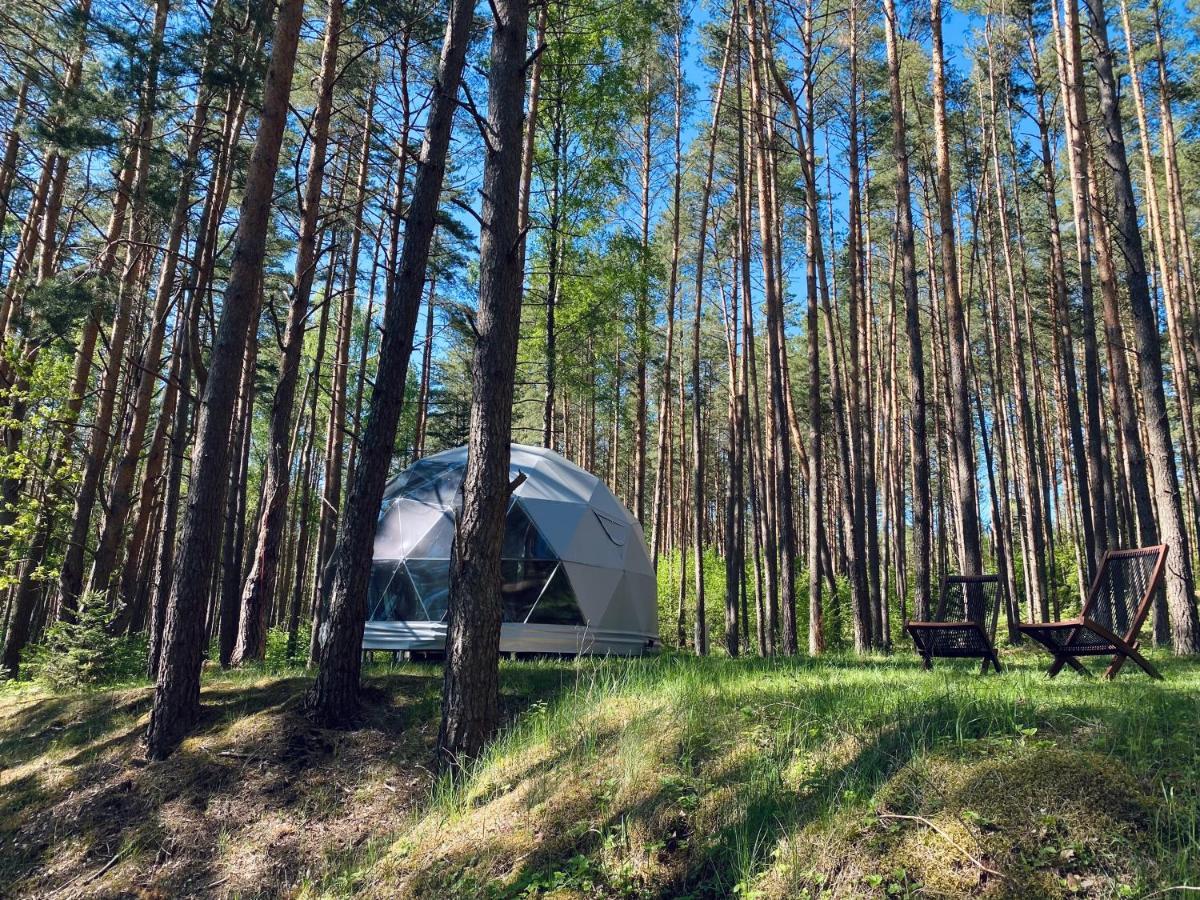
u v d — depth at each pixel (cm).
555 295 1919
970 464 1238
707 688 634
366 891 484
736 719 536
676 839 424
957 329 1302
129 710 834
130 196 1531
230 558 1493
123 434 1962
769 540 1819
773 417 1605
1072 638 670
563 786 514
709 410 4128
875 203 2609
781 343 2234
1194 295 2236
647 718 574
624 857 423
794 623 1473
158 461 1714
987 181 2630
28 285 1515
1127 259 1080
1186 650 981
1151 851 318
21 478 1535
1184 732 396
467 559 637
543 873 431
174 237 1535
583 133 1805
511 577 1374
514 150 695
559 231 1772
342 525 796
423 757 663
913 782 393
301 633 1841
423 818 560
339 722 725
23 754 785
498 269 670
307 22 1505
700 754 499
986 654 738
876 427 3155
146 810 648
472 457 651
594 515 1517
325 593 1189
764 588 2227
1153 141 2534
